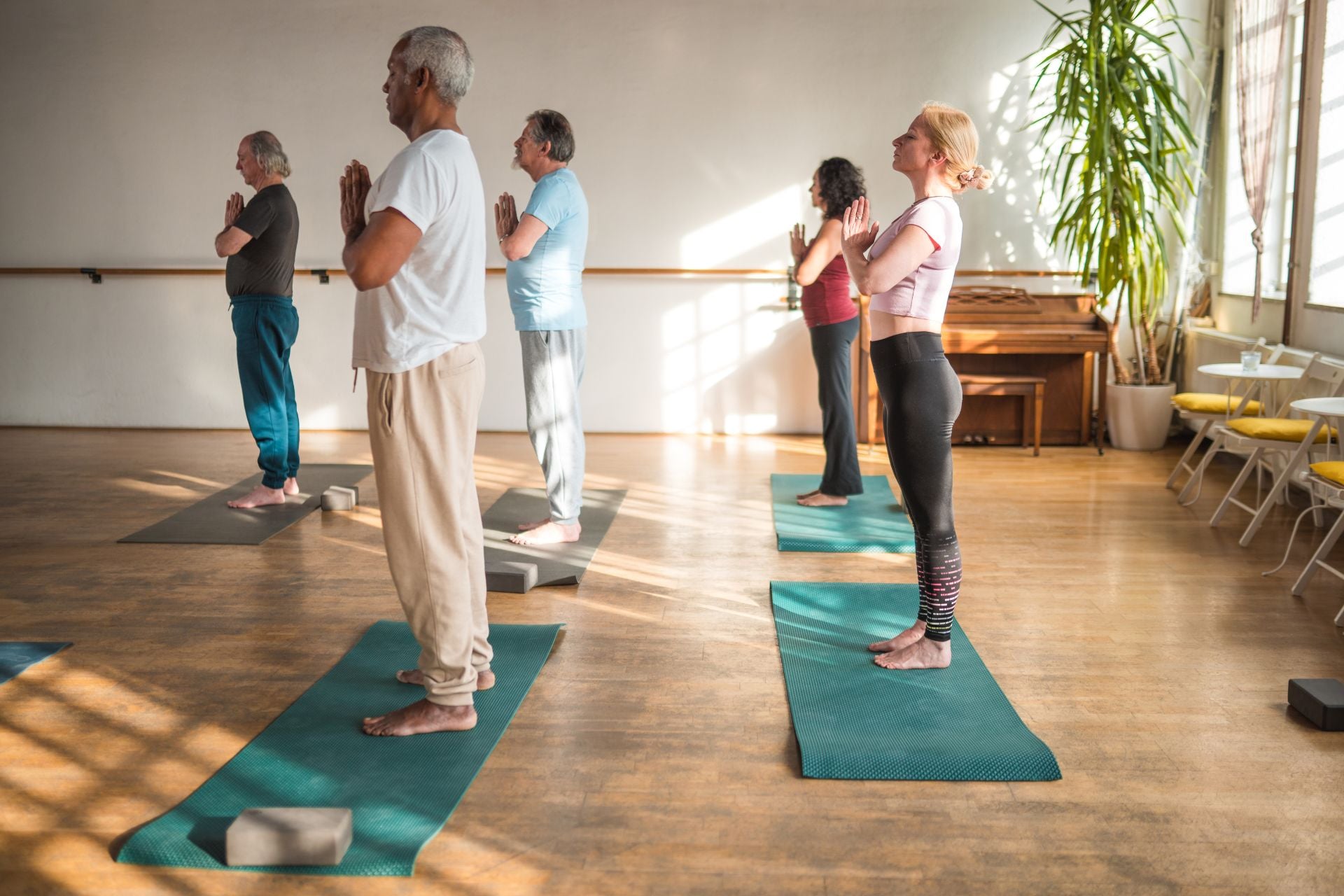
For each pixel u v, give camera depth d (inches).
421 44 106.0
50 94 294.5
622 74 283.3
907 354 121.6
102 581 163.6
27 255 301.4
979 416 277.3
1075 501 215.9
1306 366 203.3
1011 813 97.1
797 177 285.0
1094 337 260.4
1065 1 273.6
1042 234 283.1
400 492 106.6
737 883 86.4
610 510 207.8
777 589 158.6
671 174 286.5
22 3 291.6
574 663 132.1
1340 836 93.4
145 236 298.7
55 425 309.0
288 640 139.6
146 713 118.0
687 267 289.9
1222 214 274.2
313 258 295.7
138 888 85.9
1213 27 272.4
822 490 209.5
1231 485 229.0
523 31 283.0
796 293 287.1
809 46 279.9
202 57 290.2
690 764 106.3
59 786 102.0
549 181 167.3
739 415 296.0
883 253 118.2
